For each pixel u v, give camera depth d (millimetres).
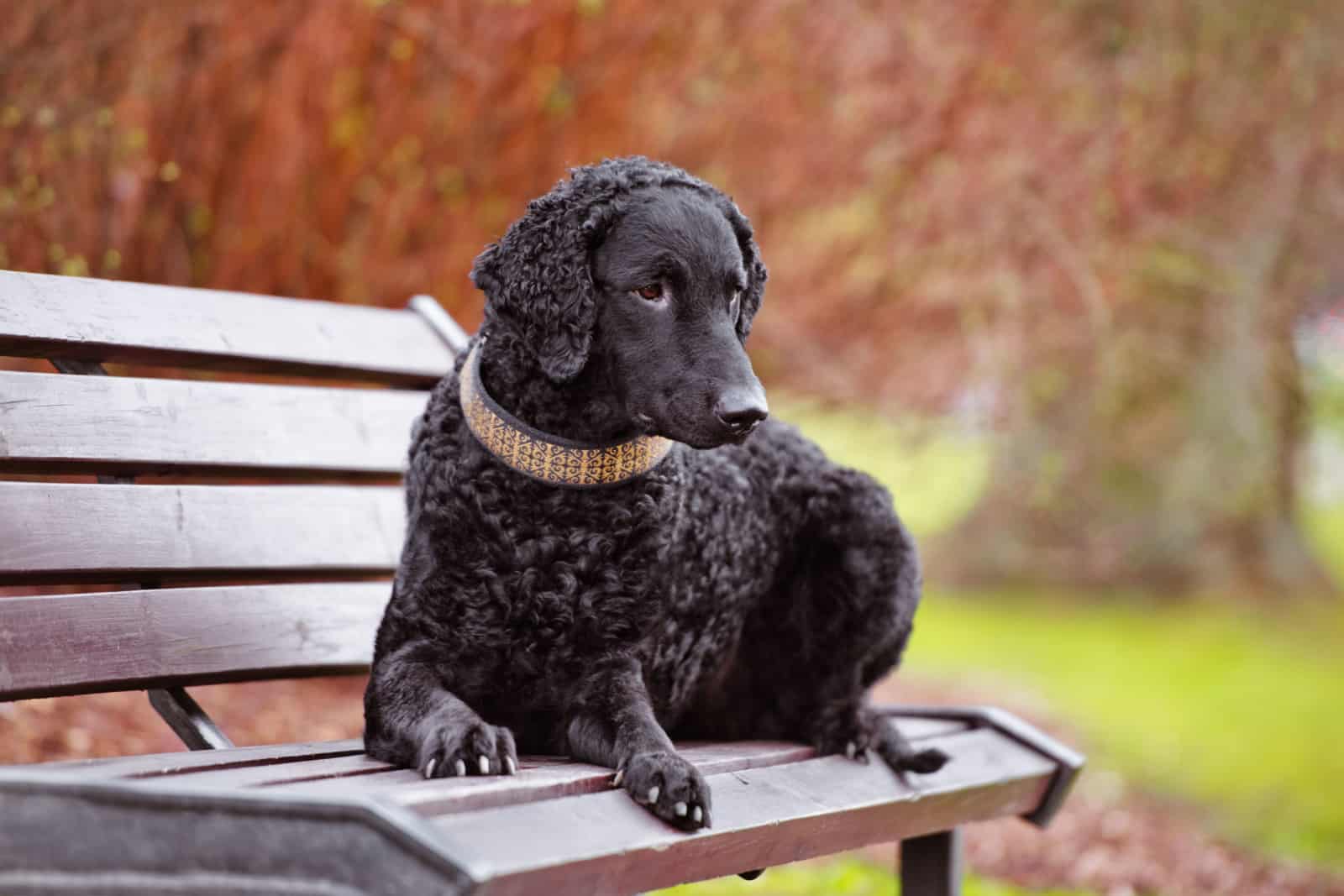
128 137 7715
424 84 8797
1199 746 11461
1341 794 10211
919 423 14516
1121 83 12234
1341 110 13273
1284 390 18984
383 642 3883
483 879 2496
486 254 3975
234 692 8125
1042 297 13047
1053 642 15938
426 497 3852
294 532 4715
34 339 4262
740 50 10398
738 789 3621
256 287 8664
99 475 4453
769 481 4594
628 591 3863
